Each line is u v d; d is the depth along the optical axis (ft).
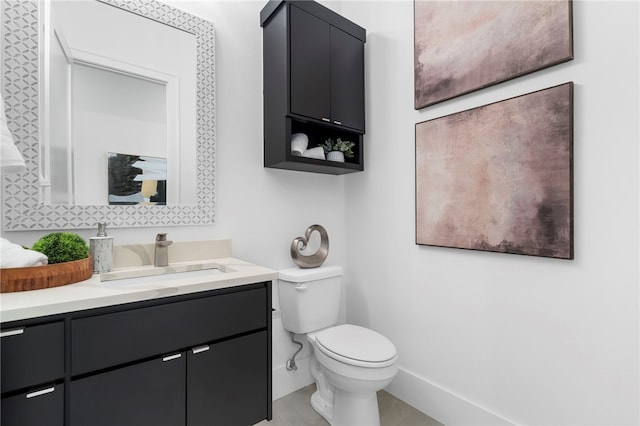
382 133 6.41
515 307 4.46
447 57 5.17
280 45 5.44
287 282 5.82
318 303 5.87
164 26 4.88
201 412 3.51
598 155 3.69
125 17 4.56
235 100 5.66
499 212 4.53
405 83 5.96
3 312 2.44
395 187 6.18
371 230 6.70
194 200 5.11
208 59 5.25
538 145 4.11
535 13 4.13
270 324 4.15
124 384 3.03
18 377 2.54
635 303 3.45
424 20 5.53
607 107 3.61
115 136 4.45
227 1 5.58
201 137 5.17
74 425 2.77
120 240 4.47
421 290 5.71
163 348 3.26
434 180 5.40
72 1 4.17
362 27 6.76
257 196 5.92
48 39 3.99
